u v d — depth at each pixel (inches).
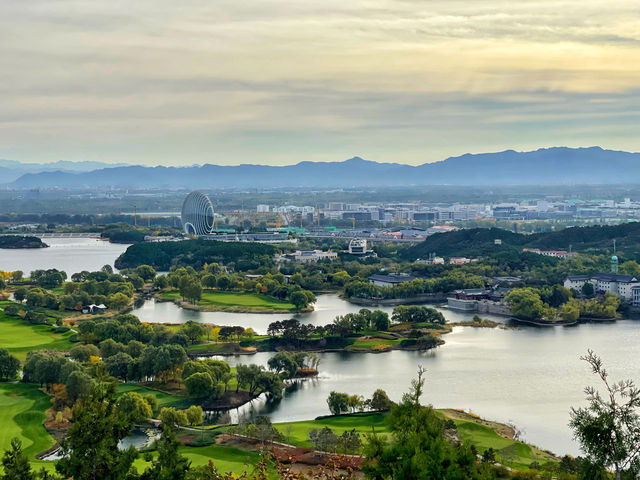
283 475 4963.1
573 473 7121.1
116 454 5782.5
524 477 7317.9
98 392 5974.4
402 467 4864.7
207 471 5654.5
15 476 5856.3
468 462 4933.6
